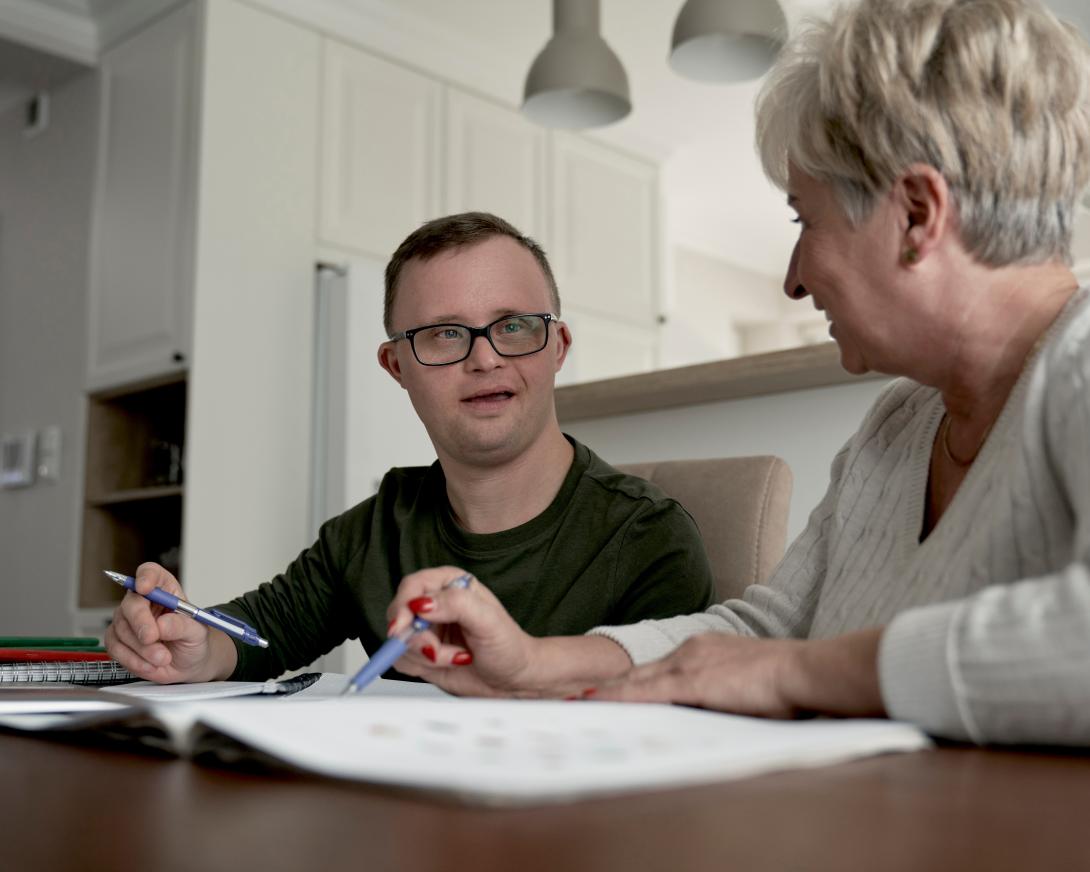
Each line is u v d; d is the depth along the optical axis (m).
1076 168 0.69
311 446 3.44
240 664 1.25
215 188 3.32
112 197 3.59
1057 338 0.68
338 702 0.53
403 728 0.46
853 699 0.60
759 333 7.29
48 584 3.56
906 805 0.39
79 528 3.48
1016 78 0.67
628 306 4.67
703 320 6.68
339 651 3.08
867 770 0.47
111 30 3.69
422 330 1.25
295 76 3.57
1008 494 0.69
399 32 3.87
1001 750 0.54
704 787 0.41
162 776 0.44
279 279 3.44
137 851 0.31
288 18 3.57
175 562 3.42
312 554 1.42
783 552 1.35
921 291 0.72
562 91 3.08
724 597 1.33
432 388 1.24
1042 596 0.54
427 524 1.33
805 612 0.97
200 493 3.18
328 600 1.39
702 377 1.99
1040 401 0.67
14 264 3.96
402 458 3.46
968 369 0.75
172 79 3.44
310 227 3.55
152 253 3.40
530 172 4.32
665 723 0.53
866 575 0.86
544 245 4.34
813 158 0.73
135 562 3.57
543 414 1.25
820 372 1.87
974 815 0.37
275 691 0.87
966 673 0.54
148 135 3.49
